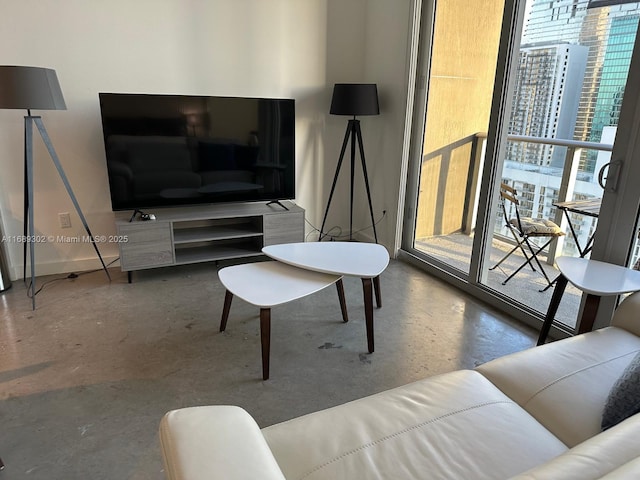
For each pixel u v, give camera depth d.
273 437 1.08
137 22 3.07
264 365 2.07
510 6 2.52
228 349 2.34
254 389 2.02
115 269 3.41
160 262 3.17
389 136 3.69
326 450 1.04
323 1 3.61
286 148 3.52
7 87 2.40
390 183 3.75
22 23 2.81
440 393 1.27
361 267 2.29
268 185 3.54
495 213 2.91
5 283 2.98
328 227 4.23
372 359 2.27
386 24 3.54
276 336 2.49
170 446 0.84
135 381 2.06
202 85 3.37
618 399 1.11
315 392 2.01
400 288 3.17
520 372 1.37
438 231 4.09
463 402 1.23
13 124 2.94
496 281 3.25
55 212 3.19
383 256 2.47
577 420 1.18
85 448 1.66
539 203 3.35
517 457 1.04
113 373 2.12
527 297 2.99
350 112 3.44
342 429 1.11
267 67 3.55
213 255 3.38
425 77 3.38
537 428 1.16
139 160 3.06
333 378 2.11
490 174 2.81
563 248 3.26
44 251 3.23
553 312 2.16
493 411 1.20
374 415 1.17
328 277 2.26
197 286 3.13
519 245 3.36
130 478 1.53
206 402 1.92
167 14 3.14
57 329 2.51
